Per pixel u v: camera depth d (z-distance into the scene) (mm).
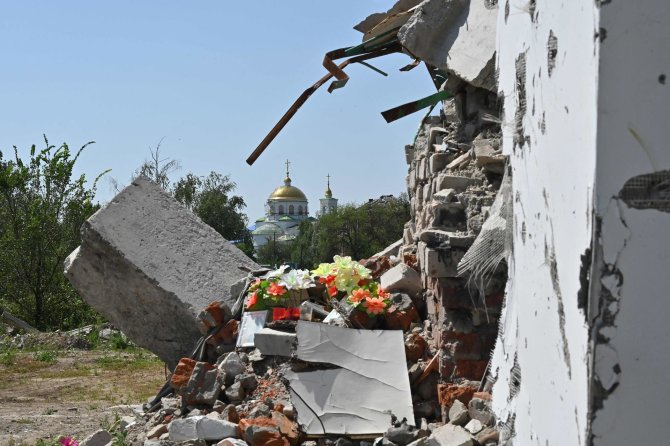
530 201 2916
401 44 6969
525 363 3055
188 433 5965
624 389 2018
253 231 104500
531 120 2881
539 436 2742
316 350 6074
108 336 20938
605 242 2008
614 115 1991
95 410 9891
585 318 2094
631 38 1977
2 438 8094
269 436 5625
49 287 27172
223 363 6754
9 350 17781
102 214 8797
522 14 3086
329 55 7703
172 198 9258
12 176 27281
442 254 5629
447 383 5625
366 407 5754
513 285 3473
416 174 7832
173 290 8508
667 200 1983
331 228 60031
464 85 6711
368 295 6586
